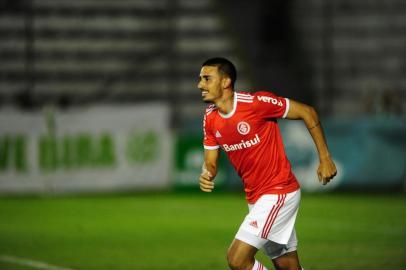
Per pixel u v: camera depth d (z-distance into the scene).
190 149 59.81
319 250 31.14
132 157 59.59
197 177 59.44
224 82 17.78
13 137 57.25
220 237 35.72
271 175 18.19
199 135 59.88
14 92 74.50
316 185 57.41
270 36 86.75
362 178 57.47
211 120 18.27
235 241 18.06
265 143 18.09
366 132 57.41
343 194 56.81
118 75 77.94
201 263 28.30
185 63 79.50
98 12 80.31
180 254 30.56
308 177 57.47
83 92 76.31
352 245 32.53
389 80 83.38
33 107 73.19
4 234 37.16
